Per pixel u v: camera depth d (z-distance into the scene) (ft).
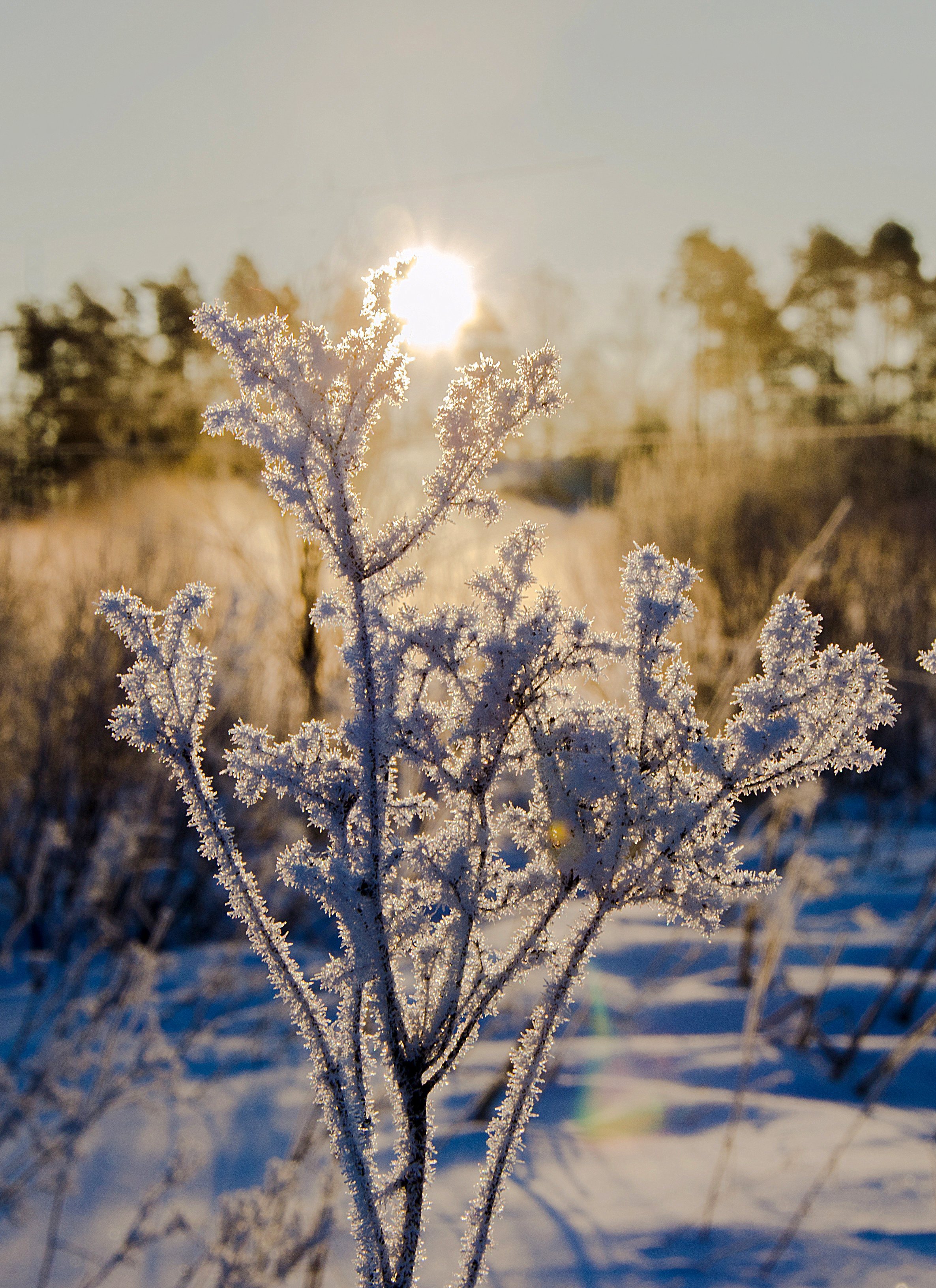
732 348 107.86
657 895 2.93
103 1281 6.88
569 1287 6.36
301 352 2.77
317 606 2.92
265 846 16.65
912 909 15.60
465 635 3.00
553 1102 9.48
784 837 17.74
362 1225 2.94
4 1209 7.43
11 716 17.72
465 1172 8.13
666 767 3.02
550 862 3.01
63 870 15.99
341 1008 3.06
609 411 87.35
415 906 2.97
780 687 2.98
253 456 22.72
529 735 3.07
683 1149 8.52
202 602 3.01
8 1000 13.17
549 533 3.08
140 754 17.46
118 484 22.39
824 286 102.22
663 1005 11.94
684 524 28.86
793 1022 11.66
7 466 38.24
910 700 23.70
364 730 2.90
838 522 12.91
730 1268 6.57
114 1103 8.84
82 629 17.95
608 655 3.04
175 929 17.30
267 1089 9.98
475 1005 3.04
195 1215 7.69
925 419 90.17
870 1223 7.12
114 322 76.23
